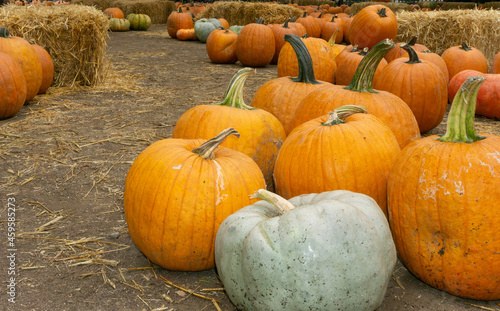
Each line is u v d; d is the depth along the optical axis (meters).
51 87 7.82
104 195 3.78
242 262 2.11
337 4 32.66
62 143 4.99
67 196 3.73
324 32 15.71
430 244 2.43
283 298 2.02
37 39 7.46
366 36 8.68
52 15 7.48
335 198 2.34
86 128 5.59
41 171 4.21
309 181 2.87
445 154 2.38
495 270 2.32
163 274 2.73
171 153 2.69
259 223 2.16
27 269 2.69
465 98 2.41
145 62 11.03
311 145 2.90
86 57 7.98
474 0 22.73
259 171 2.84
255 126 3.36
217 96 7.58
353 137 2.87
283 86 4.38
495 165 2.29
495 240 2.28
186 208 2.53
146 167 2.67
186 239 2.57
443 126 6.18
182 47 14.44
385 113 3.55
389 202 2.64
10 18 7.12
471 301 2.48
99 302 2.40
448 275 2.43
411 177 2.46
